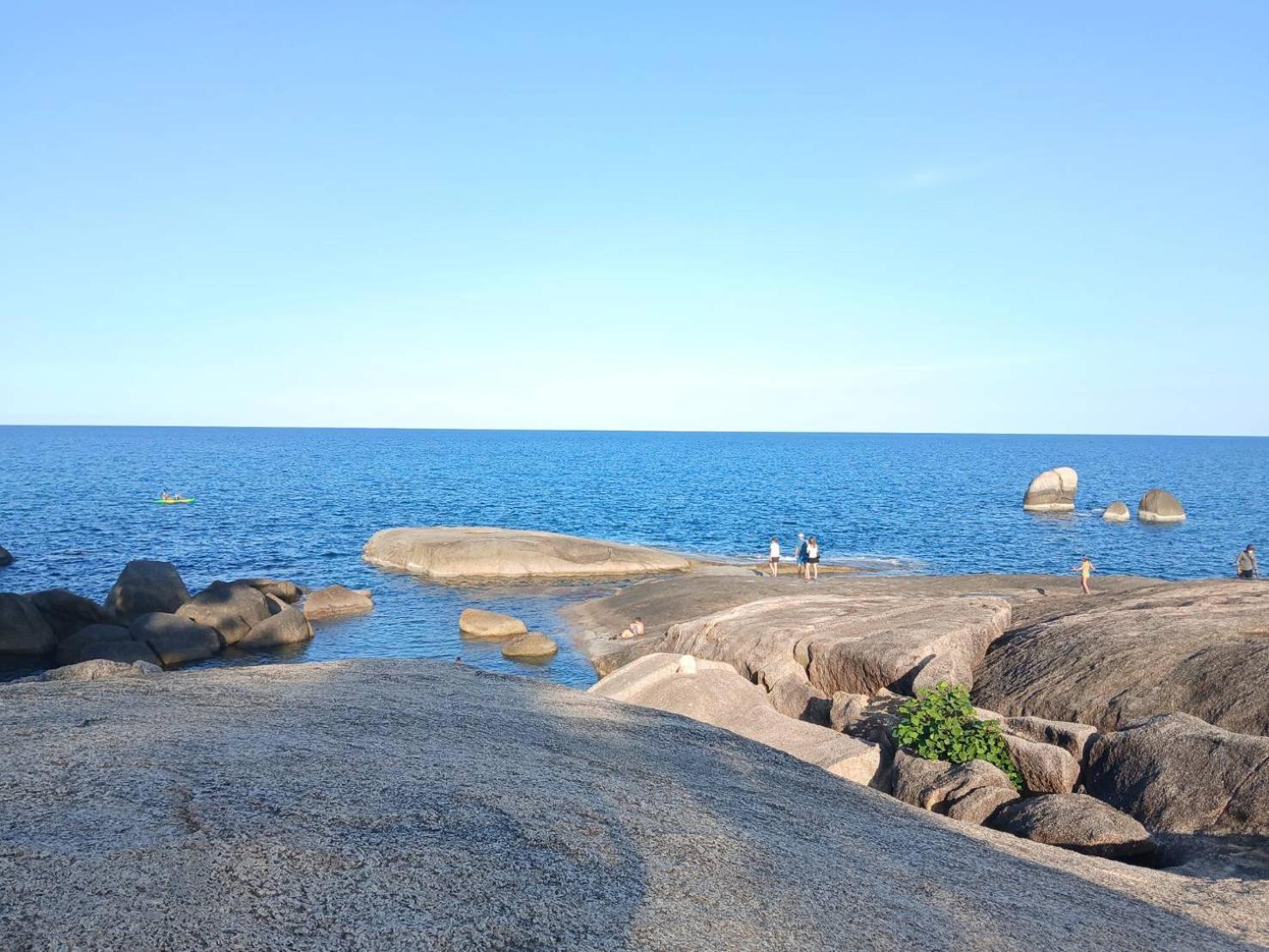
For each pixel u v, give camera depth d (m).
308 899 3.75
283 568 45.12
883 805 7.82
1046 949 5.02
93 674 8.50
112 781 4.76
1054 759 10.88
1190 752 10.49
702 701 13.09
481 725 7.22
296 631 30.00
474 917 3.85
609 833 5.18
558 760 6.55
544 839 4.86
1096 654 14.53
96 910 3.44
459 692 8.46
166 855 3.93
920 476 123.00
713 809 6.19
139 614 31.39
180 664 27.38
